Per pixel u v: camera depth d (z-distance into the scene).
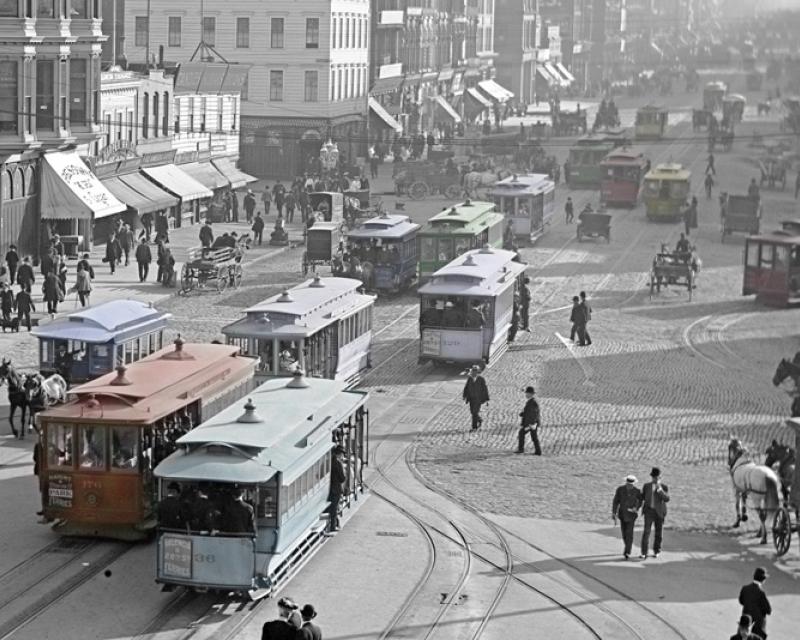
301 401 39.75
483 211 85.62
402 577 36.97
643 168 130.12
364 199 109.81
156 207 94.56
